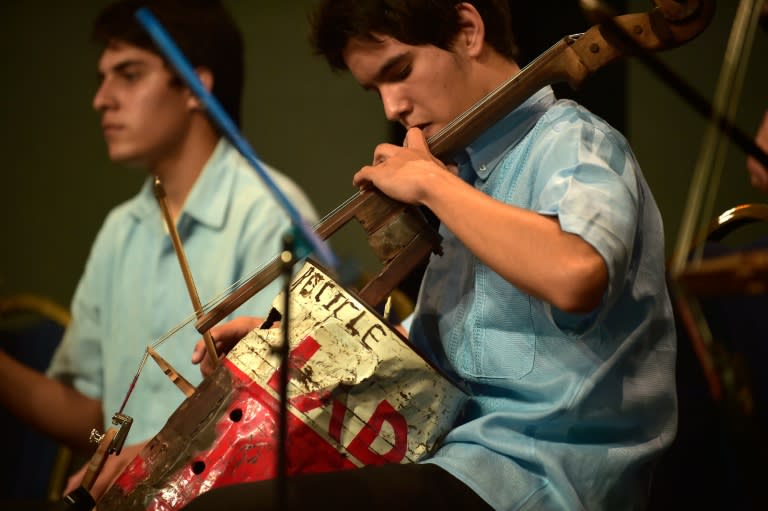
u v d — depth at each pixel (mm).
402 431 3482
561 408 3574
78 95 9734
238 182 5945
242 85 6355
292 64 9539
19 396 6051
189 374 5766
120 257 6156
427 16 3902
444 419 3529
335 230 3658
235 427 3441
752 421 3646
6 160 9766
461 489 3424
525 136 3979
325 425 3432
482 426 3607
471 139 3838
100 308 6207
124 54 5988
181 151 6082
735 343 4426
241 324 4207
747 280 2332
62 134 9742
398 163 3643
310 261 3615
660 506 4359
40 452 6332
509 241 3281
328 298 3527
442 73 3957
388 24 3891
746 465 3615
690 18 3641
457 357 3906
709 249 4566
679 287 2434
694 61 7297
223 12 6273
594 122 3783
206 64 6090
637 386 3699
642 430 3730
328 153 9469
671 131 7328
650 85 7324
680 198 7328
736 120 7059
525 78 3775
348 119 9453
